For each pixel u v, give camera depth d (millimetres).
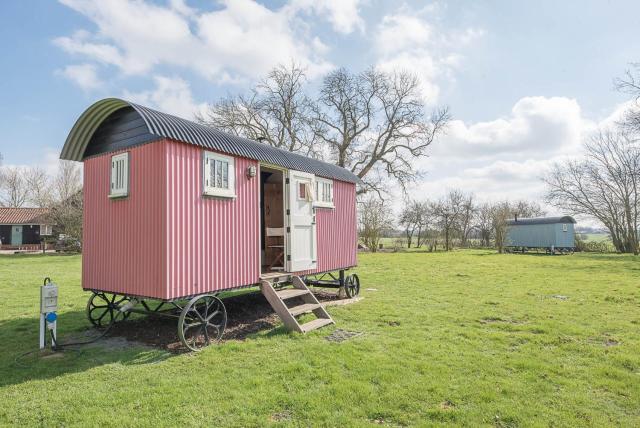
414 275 14156
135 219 5715
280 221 10047
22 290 10898
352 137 31297
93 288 6441
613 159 29453
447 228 32781
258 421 3217
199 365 4664
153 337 6020
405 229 36625
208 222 5891
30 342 5809
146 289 5453
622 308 8039
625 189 28969
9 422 3225
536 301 8883
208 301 5824
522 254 27312
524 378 4195
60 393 3814
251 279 6695
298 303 8617
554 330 6250
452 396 3693
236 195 6477
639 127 20516
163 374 4355
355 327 6578
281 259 9531
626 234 29797
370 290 10773
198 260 5660
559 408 3484
